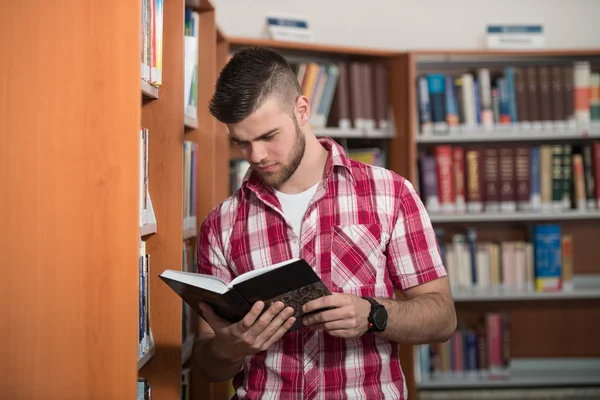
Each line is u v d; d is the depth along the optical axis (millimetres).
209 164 2689
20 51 1562
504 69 4266
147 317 1913
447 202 3934
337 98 3805
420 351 3965
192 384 2674
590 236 4402
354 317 1406
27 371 1565
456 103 3951
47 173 1559
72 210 1558
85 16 1553
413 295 1628
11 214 1567
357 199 1598
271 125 1482
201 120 2693
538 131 3965
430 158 3932
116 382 1555
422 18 4465
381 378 1584
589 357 4402
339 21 4438
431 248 1614
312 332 1562
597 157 3990
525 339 4379
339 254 1575
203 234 1710
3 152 1563
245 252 1627
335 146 1622
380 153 3881
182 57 2020
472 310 4371
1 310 1569
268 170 1538
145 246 1992
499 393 4090
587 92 4000
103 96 1550
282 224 1609
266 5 4391
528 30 4203
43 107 1560
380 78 3861
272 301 1400
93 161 1553
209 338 1728
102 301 1556
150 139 2020
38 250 1564
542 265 3986
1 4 1561
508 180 3957
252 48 1557
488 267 4027
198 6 2625
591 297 4188
